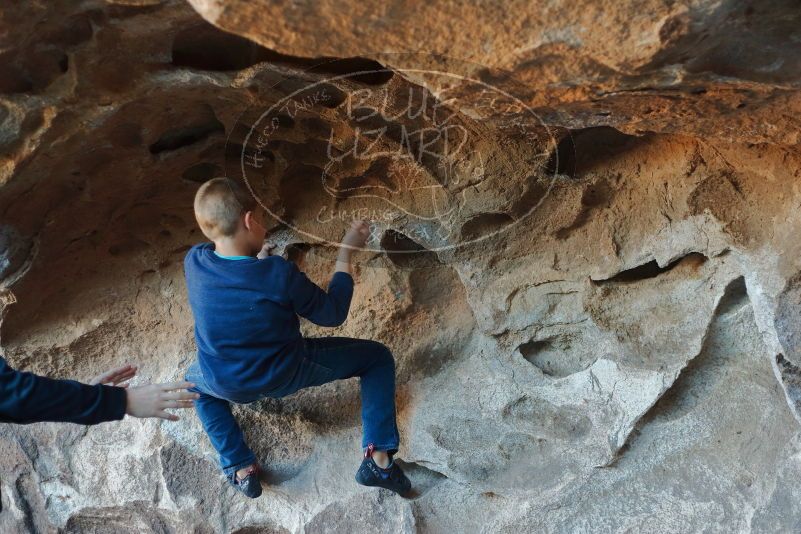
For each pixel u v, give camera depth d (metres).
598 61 1.14
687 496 1.89
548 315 2.12
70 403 1.53
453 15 1.07
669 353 1.95
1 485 2.53
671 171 1.82
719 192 1.78
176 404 1.67
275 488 2.24
